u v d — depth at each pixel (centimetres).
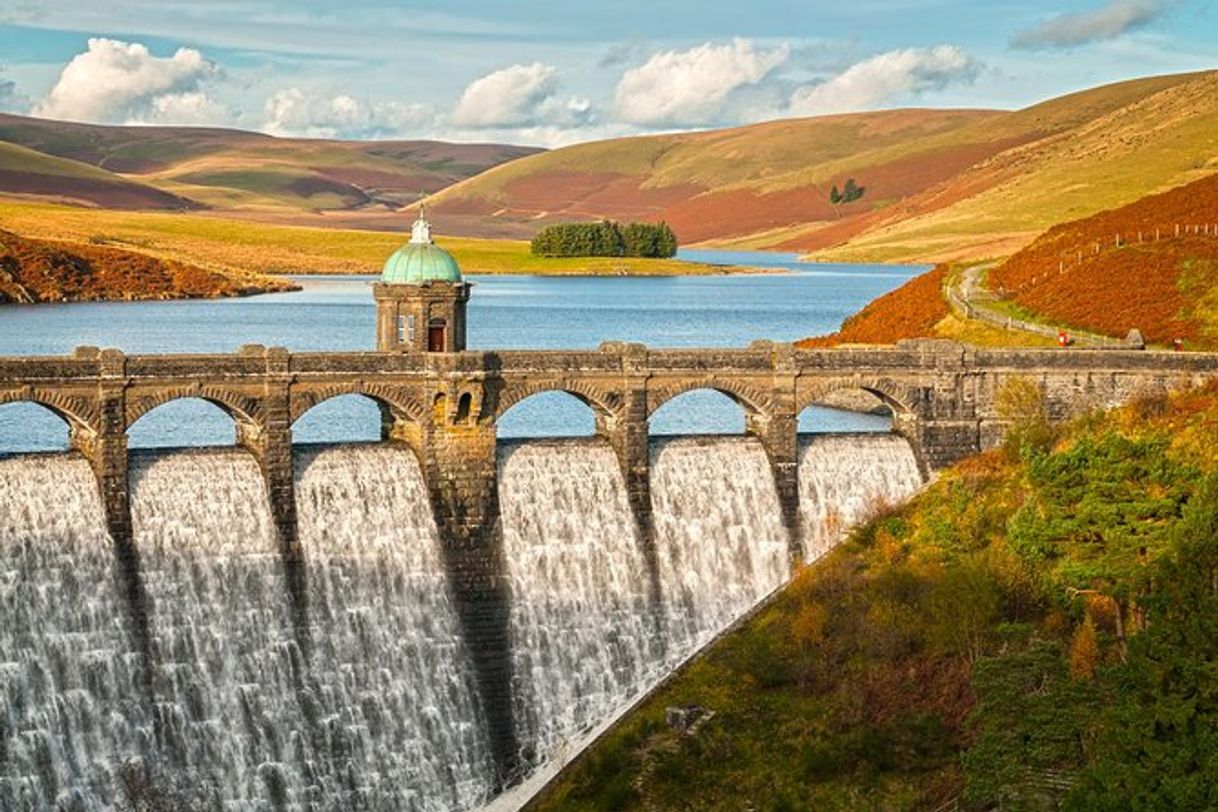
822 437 13138
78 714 9712
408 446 11338
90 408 10012
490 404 11444
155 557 10181
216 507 10444
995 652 10075
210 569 10338
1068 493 9744
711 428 18825
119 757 9744
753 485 12512
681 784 9575
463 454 11350
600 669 11612
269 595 10500
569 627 11575
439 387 11125
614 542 11856
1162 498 9231
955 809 8925
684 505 12231
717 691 10512
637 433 12006
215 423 17512
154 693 9988
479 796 10888
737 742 9931
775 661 10694
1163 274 19262
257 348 10606
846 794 9294
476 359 11206
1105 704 8100
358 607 10812
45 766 9488
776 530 12531
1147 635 7456
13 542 9725
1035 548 10012
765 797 9388
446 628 11131
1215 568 7656
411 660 10912
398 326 11700
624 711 10775
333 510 10875
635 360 11931
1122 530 9256
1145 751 6906
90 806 9544
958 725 9706
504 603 11400
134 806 9675
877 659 10462
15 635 9600
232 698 10219
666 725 10219
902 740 9650
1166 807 6500
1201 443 11925
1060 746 8100
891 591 11088
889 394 13100
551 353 11675
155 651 10050
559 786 10000
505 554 11462
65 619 9800
